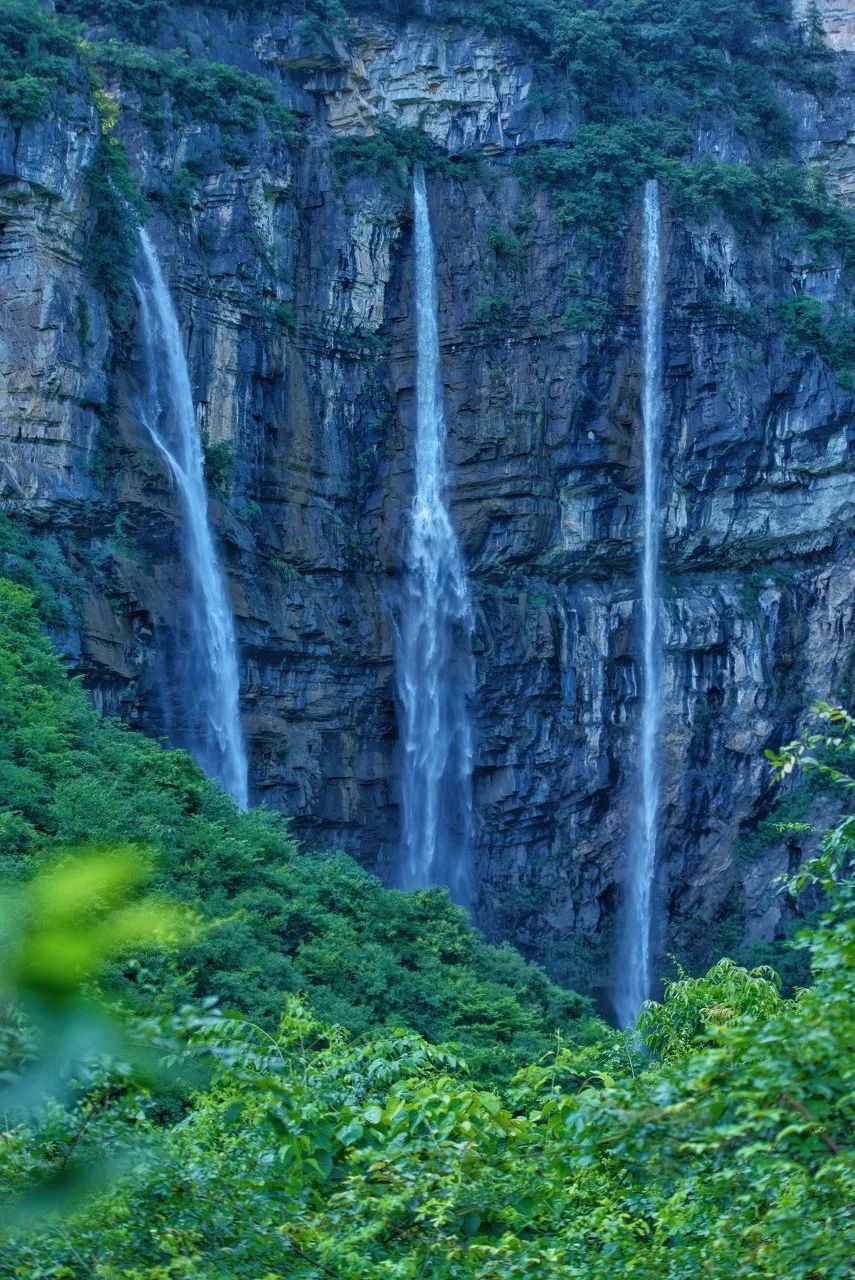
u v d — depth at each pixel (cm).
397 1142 1480
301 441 6744
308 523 6731
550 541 7300
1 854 3528
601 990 7181
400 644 7006
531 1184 1523
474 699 7162
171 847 4019
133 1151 1154
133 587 5738
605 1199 1570
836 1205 1347
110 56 6322
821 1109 1232
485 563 7262
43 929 711
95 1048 732
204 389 6272
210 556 6147
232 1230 1368
